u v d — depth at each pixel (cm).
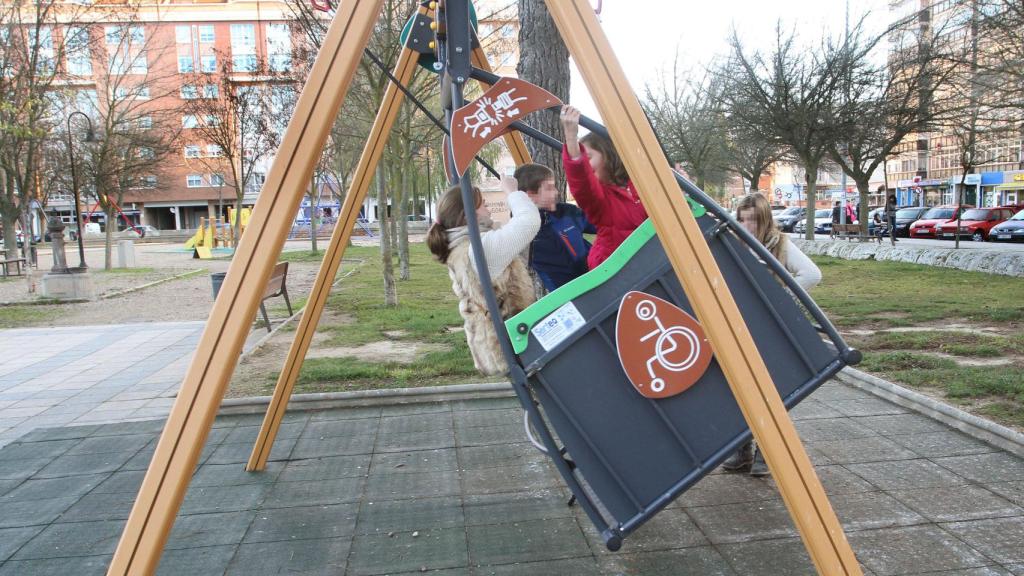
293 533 334
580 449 216
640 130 188
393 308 1130
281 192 199
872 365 601
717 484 374
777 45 2009
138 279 1900
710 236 227
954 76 1859
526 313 219
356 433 477
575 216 319
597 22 191
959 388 512
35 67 1773
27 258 2062
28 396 639
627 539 316
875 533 308
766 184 6731
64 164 2384
